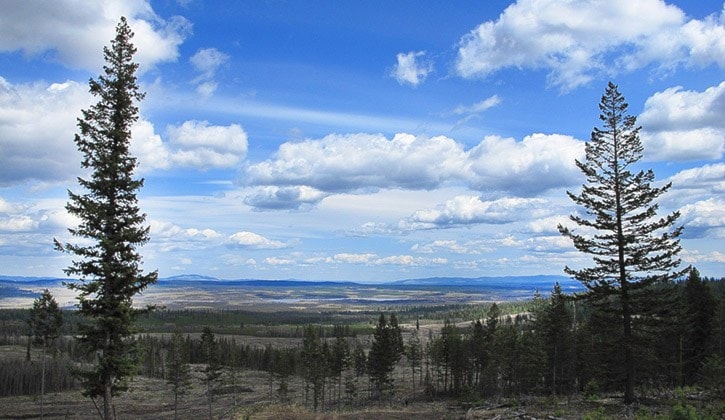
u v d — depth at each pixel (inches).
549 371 2682.1
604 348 1331.2
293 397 4195.4
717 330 2057.1
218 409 3415.4
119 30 1133.7
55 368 4111.7
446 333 3806.6
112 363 1031.0
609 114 1330.0
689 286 2165.4
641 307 1250.6
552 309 2532.0
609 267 1284.4
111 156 1059.9
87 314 1030.4
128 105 1107.3
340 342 4008.4
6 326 7140.8
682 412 813.2
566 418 1043.3
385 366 3405.5
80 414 3299.7
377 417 1375.5
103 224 1052.5
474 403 1761.8
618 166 1302.9
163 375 5172.2
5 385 3929.6
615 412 1114.1
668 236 1235.9
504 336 3184.1
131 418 3184.1
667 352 1802.4
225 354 4485.7
